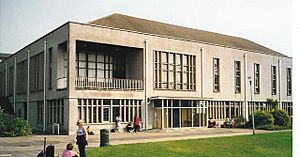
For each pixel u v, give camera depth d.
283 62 22.16
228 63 26.47
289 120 20.44
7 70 35.69
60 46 25.33
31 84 29.31
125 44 25.67
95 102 24.05
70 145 11.48
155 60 26.89
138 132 24.12
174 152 14.33
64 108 23.59
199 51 28.36
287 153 13.66
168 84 27.17
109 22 26.58
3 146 16.84
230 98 26.08
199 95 28.00
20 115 31.52
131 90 25.52
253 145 14.89
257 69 24.09
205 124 26.73
